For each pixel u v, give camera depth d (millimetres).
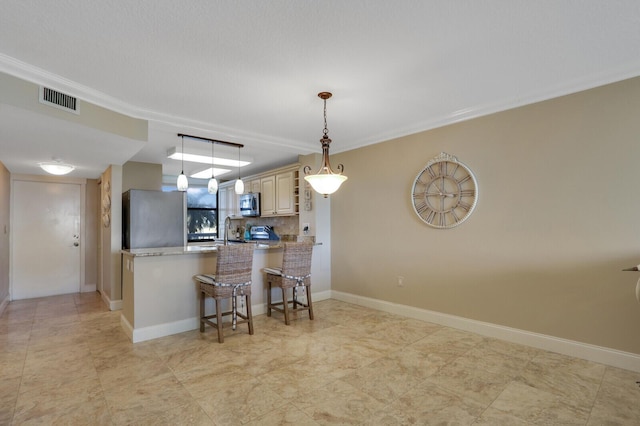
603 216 2717
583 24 1971
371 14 1848
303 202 5188
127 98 3020
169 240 4902
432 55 2322
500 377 2512
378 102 3195
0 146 3475
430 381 2459
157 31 1985
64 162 4371
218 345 3203
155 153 5066
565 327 2904
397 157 4203
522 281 3148
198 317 3750
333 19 1893
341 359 2855
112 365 2754
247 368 2689
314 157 5031
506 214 3254
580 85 2771
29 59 2299
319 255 5008
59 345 3215
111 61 2346
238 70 2504
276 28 1972
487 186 3383
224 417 2020
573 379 2467
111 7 1750
